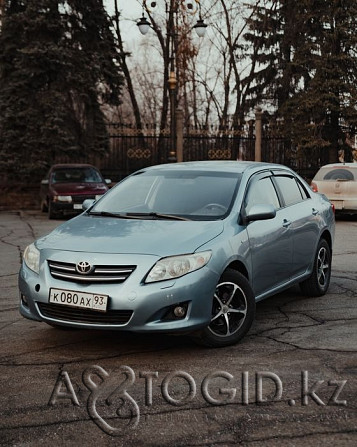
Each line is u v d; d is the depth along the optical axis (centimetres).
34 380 450
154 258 493
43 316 512
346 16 2495
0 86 2250
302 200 720
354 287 784
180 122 2395
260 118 2450
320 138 2491
